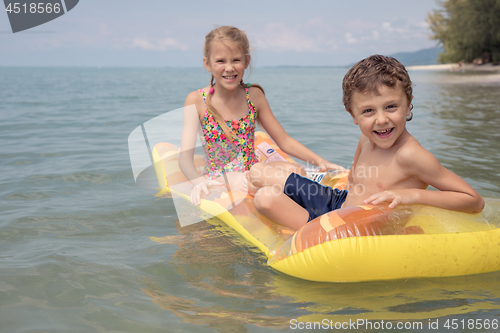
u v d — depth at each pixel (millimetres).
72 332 1345
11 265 1813
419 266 1754
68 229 2264
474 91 13117
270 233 2115
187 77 38281
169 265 1878
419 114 7285
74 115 7168
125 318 1434
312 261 1751
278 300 1580
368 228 1752
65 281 1688
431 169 1862
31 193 2855
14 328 1361
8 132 5234
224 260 1951
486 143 4547
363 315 1458
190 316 1454
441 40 39188
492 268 1845
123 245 2086
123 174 3332
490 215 1967
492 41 34062
